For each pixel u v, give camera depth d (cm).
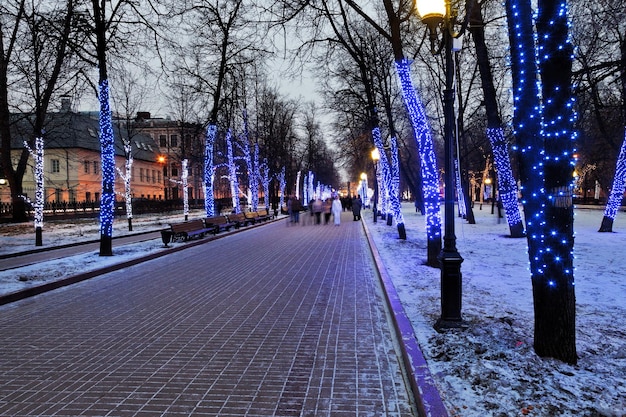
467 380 399
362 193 5681
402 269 1017
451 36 598
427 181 1072
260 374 469
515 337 504
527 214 513
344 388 431
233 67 2256
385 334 596
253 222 2945
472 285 817
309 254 1423
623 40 1165
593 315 603
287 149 4841
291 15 1288
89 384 452
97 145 5784
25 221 3070
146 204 4328
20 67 1794
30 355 541
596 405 343
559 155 441
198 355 529
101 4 1420
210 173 2275
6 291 848
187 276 1059
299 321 665
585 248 1300
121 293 886
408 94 1104
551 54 440
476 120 3039
